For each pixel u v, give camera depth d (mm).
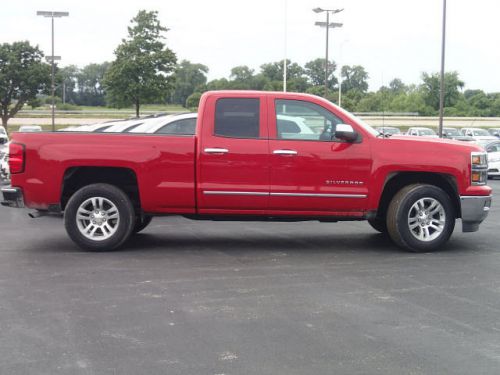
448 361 4520
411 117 72500
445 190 8727
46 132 8281
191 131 10828
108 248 8336
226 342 4887
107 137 8211
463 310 5770
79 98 129625
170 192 8195
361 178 8234
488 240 9445
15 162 8219
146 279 6863
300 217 8359
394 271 7312
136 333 5090
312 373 4289
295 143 8195
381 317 5543
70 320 5414
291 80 85500
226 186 8180
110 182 8648
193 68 102938
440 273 7230
